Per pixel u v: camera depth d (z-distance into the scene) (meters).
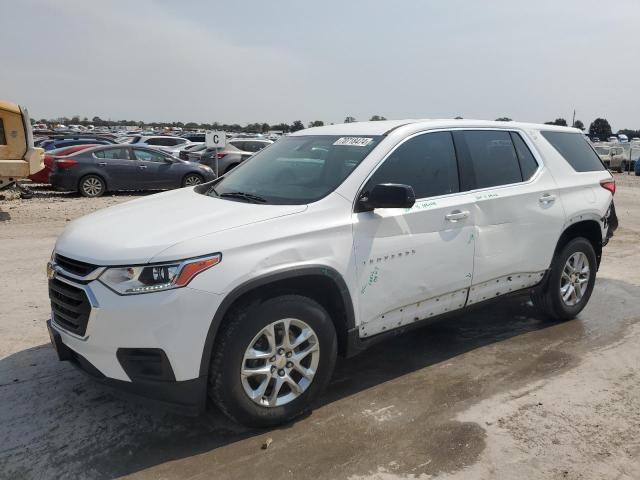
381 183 3.76
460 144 4.30
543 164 4.84
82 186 14.95
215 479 2.91
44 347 4.55
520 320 5.32
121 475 2.94
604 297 6.07
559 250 4.99
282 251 3.20
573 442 3.24
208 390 3.18
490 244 4.28
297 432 3.35
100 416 3.52
